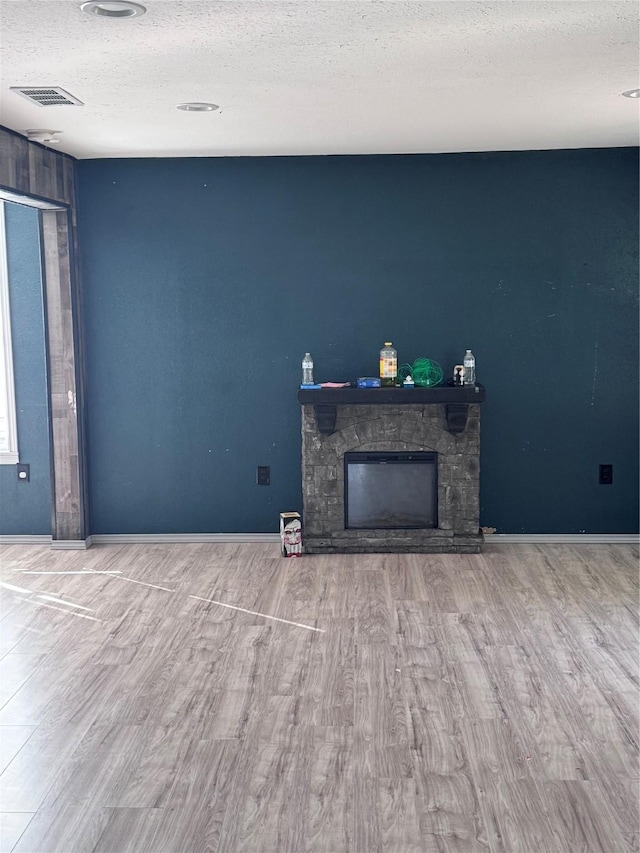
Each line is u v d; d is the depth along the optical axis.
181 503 6.70
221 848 3.03
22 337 6.66
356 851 3.01
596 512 6.60
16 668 4.50
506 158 6.37
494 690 4.19
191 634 4.94
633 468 6.55
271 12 3.17
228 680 4.34
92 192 6.51
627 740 3.72
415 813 3.23
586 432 6.54
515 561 6.20
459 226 6.44
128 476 6.68
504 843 3.04
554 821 3.17
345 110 4.90
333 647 4.72
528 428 6.55
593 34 3.52
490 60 3.89
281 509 6.68
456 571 6.01
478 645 4.73
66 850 3.03
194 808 3.27
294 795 3.35
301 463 6.58
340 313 6.54
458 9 3.18
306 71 4.04
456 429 6.30
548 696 4.12
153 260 6.55
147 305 6.59
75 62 3.82
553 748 3.66
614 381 6.49
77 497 6.58
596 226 6.39
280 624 5.07
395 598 5.48
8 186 5.29
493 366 6.52
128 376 6.64
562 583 5.72
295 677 4.36
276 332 6.57
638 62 3.96
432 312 6.51
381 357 6.41
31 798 3.35
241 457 6.66
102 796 3.36
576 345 6.48
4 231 6.58
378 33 3.46
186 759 3.62
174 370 6.63
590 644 4.72
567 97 4.64
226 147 6.06
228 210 6.49
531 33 3.50
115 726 3.89
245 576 5.96
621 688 4.20
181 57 3.77
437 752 3.65
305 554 6.45
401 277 6.50
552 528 6.63
